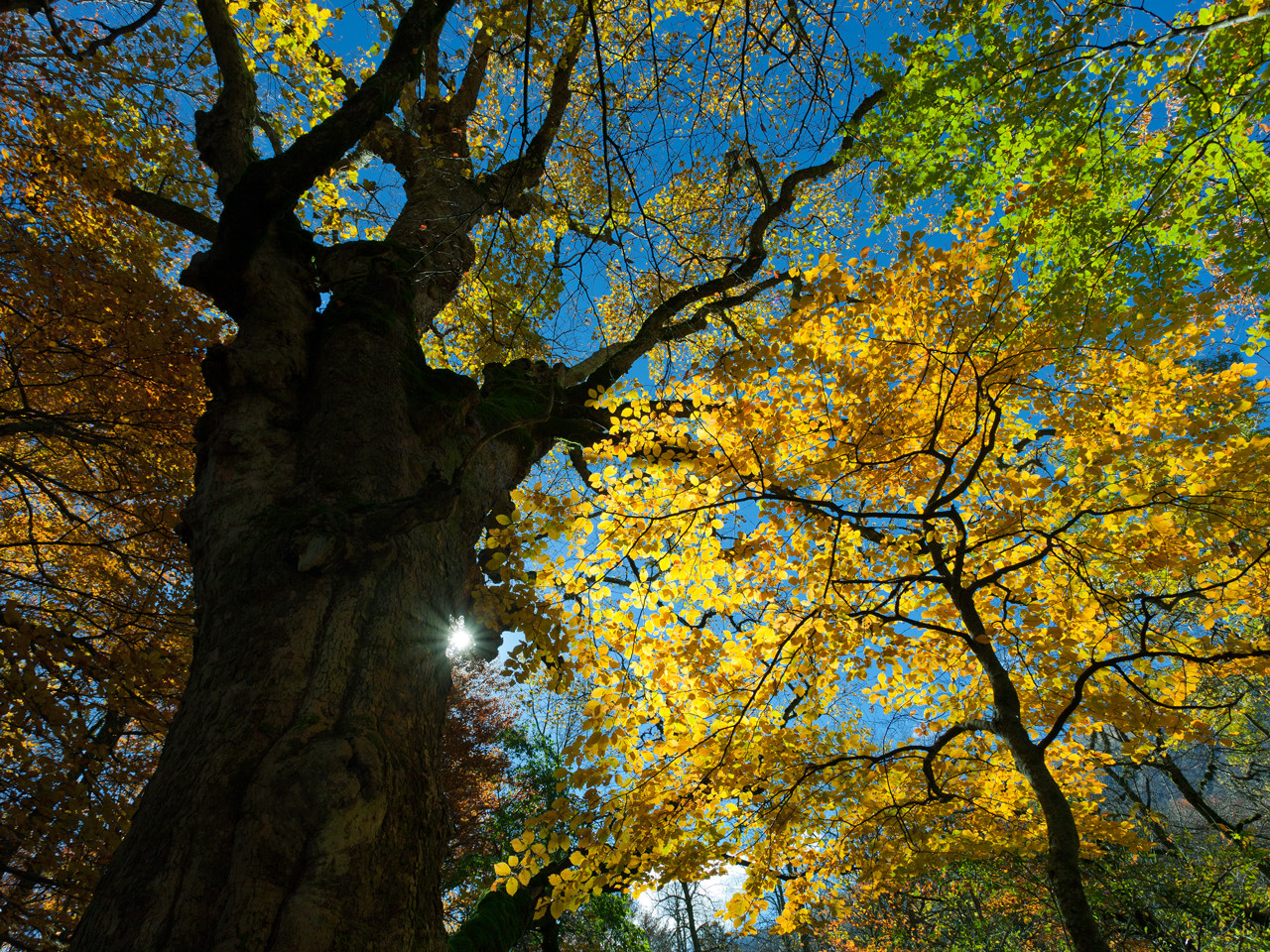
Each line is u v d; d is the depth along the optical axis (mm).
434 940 1897
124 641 4980
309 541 2451
